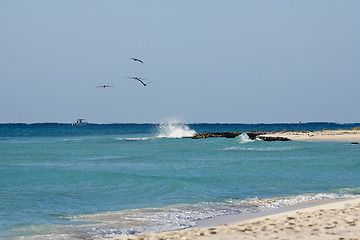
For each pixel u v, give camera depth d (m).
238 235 27.20
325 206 37.22
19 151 114.94
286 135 189.62
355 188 54.81
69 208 41.53
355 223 28.88
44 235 31.33
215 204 43.66
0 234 31.58
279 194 50.38
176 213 39.12
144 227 33.66
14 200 44.78
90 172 62.53
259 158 97.62
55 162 87.88
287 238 25.55
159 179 57.25
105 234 31.64
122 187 53.47
